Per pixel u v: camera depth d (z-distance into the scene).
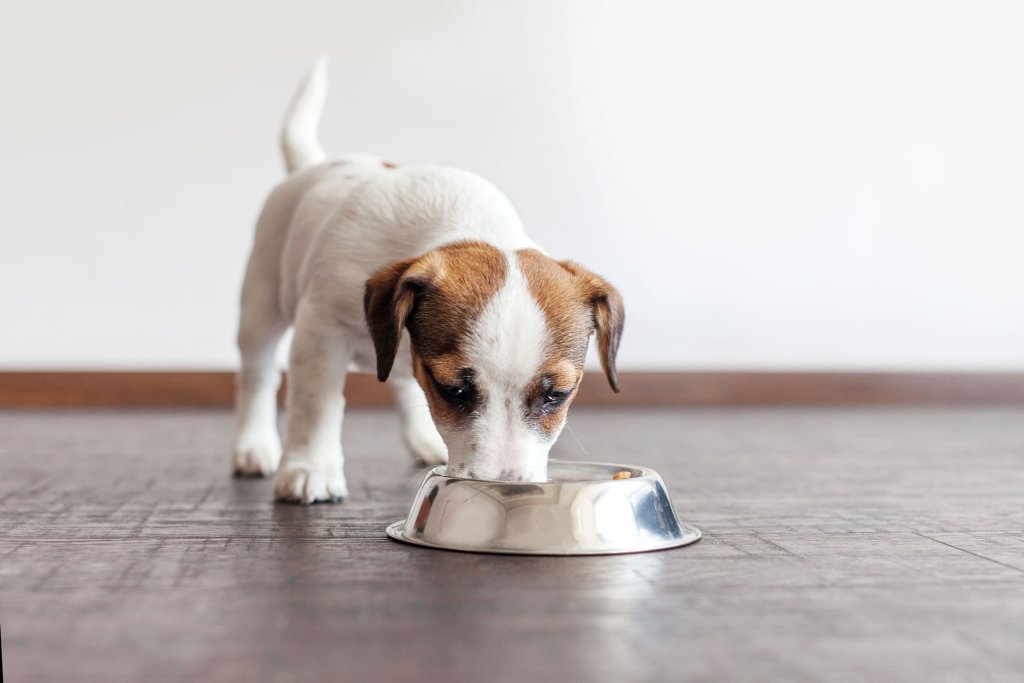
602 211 1.91
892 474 1.19
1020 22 1.99
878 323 2.00
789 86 1.93
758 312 1.96
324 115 1.84
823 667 0.66
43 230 1.78
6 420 1.61
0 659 0.66
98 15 1.76
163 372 1.82
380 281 0.88
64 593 0.75
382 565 0.81
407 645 0.68
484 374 0.84
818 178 1.96
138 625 0.70
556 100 1.89
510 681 0.64
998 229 2.01
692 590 0.77
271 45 1.81
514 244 0.92
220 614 0.72
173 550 0.85
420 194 0.96
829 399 1.98
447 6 1.85
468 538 0.85
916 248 1.99
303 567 0.81
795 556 0.85
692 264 1.94
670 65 1.90
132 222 1.80
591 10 1.88
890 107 1.96
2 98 1.75
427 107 1.87
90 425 1.55
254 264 1.10
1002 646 0.69
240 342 1.11
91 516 0.95
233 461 1.14
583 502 0.85
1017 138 1.99
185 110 1.79
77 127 1.77
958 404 1.98
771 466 1.24
